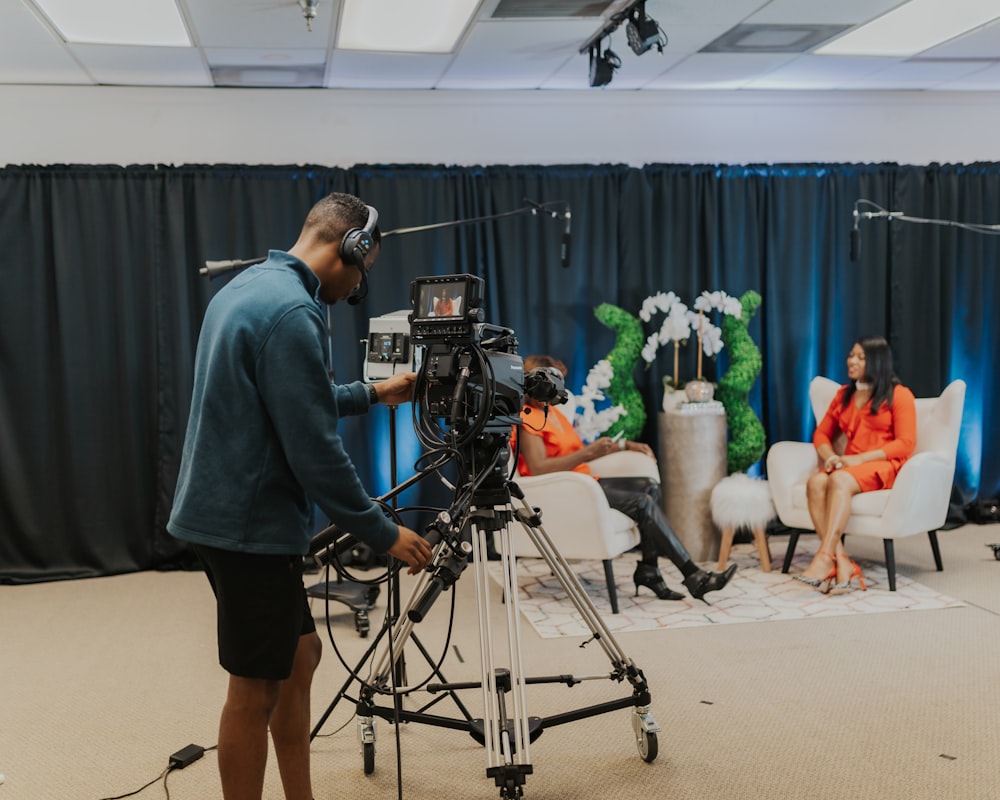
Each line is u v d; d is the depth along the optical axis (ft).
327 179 16.07
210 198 15.64
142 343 15.58
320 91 16.34
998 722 9.03
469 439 6.93
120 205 15.33
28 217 15.15
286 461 6.08
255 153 16.26
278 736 6.81
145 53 13.88
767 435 17.56
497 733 6.98
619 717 9.42
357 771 8.36
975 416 18.06
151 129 15.88
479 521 7.47
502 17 12.69
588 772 8.22
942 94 18.16
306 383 5.89
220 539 5.90
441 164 16.55
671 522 15.67
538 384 7.82
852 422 14.84
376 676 8.18
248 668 6.06
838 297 17.65
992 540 16.62
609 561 12.89
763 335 17.62
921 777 7.95
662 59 15.19
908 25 13.80
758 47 14.66
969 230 17.87
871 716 9.25
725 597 13.51
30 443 15.21
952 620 12.21
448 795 7.88
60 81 15.30
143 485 15.60
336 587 13.33
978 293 17.89
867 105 18.08
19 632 12.59
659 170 17.01
